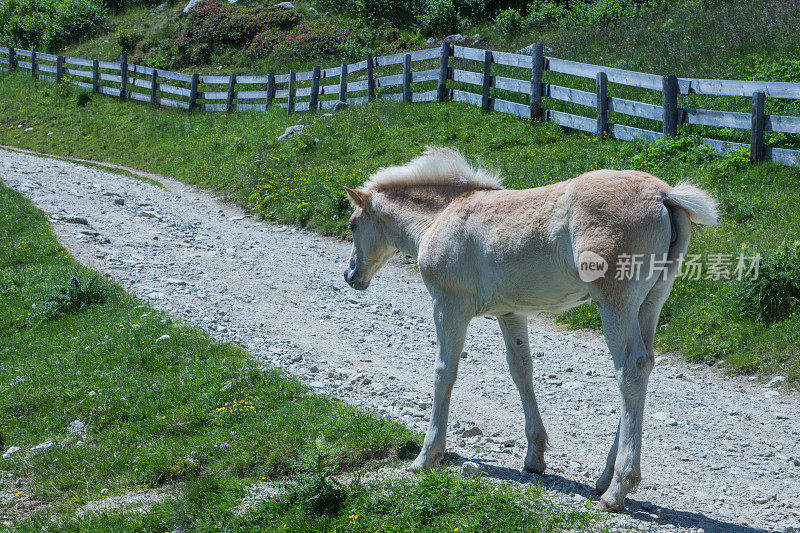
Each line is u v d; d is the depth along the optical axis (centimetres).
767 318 812
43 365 805
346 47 2650
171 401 692
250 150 1927
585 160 1316
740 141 1223
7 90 2973
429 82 1988
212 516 482
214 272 1172
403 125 1730
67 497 575
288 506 474
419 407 662
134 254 1228
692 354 812
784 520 448
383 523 428
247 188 1700
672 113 1286
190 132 2262
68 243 1230
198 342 804
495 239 462
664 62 1648
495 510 417
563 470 525
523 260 449
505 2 2716
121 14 3703
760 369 749
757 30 1609
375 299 1073
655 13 2084
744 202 1036
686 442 601
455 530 405
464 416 656
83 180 1850
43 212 1380
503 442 586
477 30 2620
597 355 848
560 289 445
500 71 1905
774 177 1090
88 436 673
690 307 871
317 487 470
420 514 427
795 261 819
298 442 566
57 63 2998
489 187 516
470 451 562
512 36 2423
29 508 568
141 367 769
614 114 1484
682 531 412
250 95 2367
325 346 858
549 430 628
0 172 1764
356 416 586
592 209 414
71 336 866
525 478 495
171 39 3178
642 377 407
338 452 538
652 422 650
